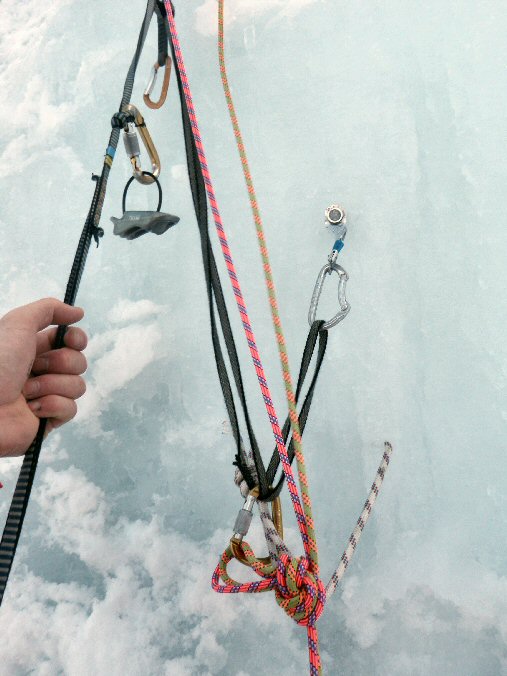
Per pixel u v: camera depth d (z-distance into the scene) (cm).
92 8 189
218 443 128
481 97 141
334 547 114
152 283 147
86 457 130
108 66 176
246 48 167
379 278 131
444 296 127
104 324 145
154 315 142
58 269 155
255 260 142
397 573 108
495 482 114
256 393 131
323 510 118
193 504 122
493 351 122
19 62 195
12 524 75
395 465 117
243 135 157
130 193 157
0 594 69
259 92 160
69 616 111
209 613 108
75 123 172
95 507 124
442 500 115
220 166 155
